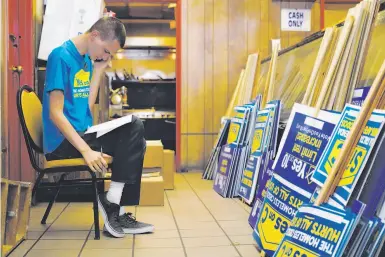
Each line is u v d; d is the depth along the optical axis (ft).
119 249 7.85
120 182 8.44
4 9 9.87
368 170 5.82
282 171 7.72
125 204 8.77
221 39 18.44
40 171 8.59
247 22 18.47
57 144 8.45
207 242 8.28
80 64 8.73
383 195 5.49
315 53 12.37
